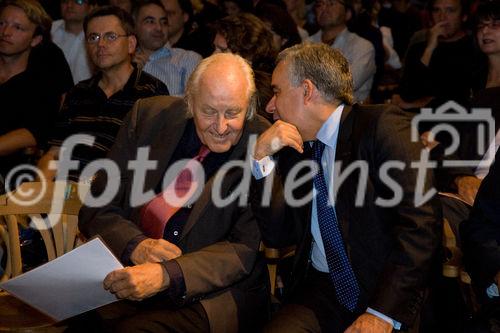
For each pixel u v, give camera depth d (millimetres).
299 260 2883
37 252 3426
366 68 5824
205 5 6617
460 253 2791
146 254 2738
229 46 3793
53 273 2506
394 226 2650
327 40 6035
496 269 2574
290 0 7496
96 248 2463
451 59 5012
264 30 3834
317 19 6035
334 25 5965
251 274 2881
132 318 2658
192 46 5848
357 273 2695
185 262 2682
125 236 2818
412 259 2531
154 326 2633
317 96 2740
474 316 2623
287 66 2764
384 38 7301
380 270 2676
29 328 2875
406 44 7695
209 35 5820
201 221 2828
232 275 2760
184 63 5031
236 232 2857
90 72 5508
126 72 4090
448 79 5000
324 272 2893
